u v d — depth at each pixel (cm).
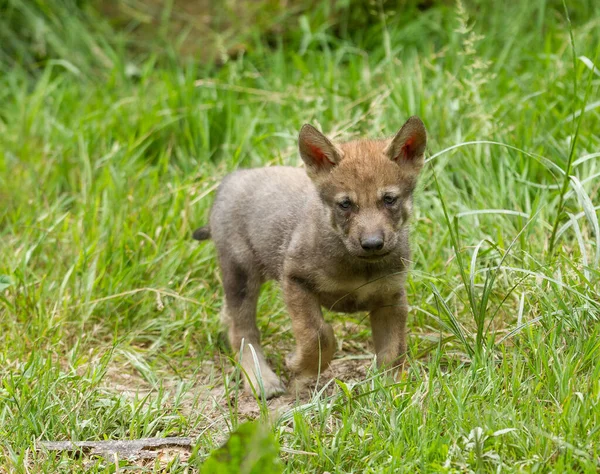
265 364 973
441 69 1459
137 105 1466
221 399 923
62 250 1173
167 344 1045
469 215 1139
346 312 950
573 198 1124
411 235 1079
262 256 993
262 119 1396
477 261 1048
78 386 880
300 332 904
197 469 749
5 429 803
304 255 905
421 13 1633
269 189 1006
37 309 1054
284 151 1315
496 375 807
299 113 1350
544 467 680
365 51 1606
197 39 1694
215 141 1415
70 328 1048
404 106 1321
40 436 796
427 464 689
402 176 899
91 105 1516
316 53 1577
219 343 1043
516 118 1283
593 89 1306
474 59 1364
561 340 845
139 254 1152
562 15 1589
